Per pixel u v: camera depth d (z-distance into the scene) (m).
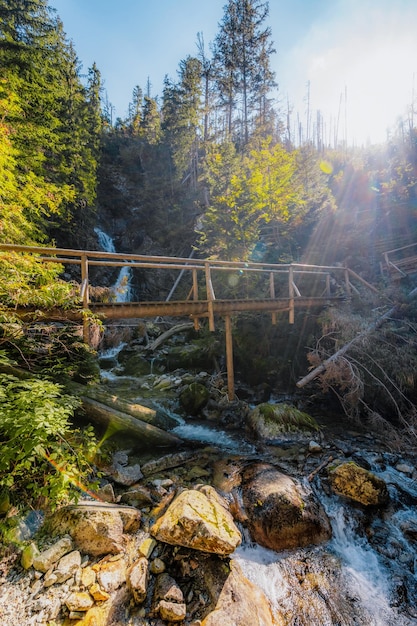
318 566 2.93
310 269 9.94
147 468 4.23
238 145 19.80
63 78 16.05
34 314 3.84
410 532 3.29
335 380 6.33
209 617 2.20
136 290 16.09
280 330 8.32
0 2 10.22
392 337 6.58
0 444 2.85
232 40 19.42
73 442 3.75
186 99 21.91
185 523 2.74
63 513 2.96
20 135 7.96
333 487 3.92
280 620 2.44
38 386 3.43
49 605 2.24
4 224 5.41
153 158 23.52
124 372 8.85
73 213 13.68
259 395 7.38
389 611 2.56
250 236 10.02
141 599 2.33
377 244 10.16
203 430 5.73
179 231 17.78
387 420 5.96
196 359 9.05
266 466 4.29
